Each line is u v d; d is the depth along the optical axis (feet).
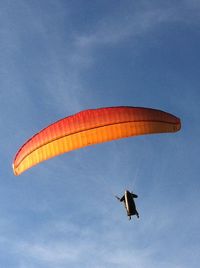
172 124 64.69
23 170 69.05
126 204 57.98
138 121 62.08
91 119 62.34
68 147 63.41
